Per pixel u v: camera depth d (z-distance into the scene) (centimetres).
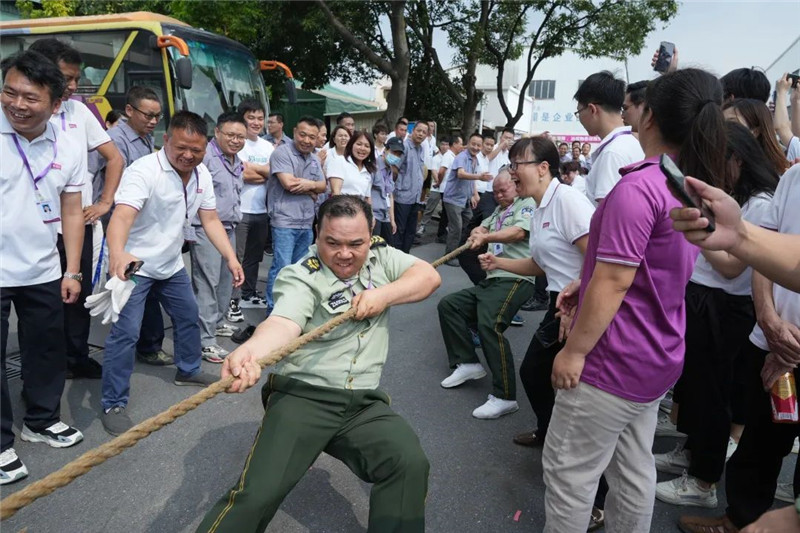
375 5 1505
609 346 183
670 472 298
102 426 327
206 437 320
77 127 327
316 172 504
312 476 289
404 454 192
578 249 281
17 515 252
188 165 328
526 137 312
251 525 179
